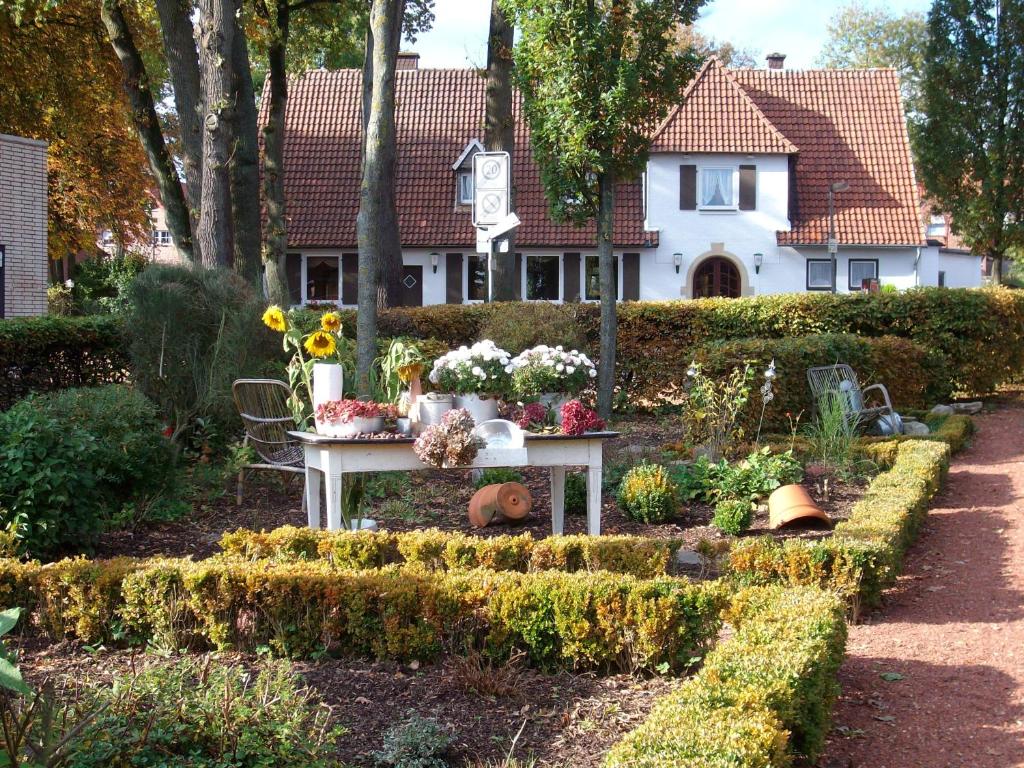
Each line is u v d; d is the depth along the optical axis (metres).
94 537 7.16
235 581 5.16
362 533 6.45
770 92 32.88
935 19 31.89
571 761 3.92
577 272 30.91
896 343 14.05
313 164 31.55
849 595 6.04
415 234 30.62
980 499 9.42
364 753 3.96
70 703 3.72
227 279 10.95
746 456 10.86
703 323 15.94
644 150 13.49
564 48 12.87
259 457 9.64
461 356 7.30
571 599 4.98
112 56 22.25
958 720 4.55
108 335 12.30
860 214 30.53
